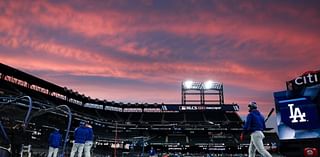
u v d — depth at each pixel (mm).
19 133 6965
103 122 55875
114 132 56688
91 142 11625
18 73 43750
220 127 58812
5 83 42656
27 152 11195
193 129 58625
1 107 7570
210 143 53969
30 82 46375
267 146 48969
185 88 69062
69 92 53188
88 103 58156
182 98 68875
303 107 10625
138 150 53656
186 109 62250
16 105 8164
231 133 58562
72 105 54594
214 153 53906
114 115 61000
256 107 7906
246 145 52250
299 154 10352
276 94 11414
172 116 61875
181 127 58625
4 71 42031
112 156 42375
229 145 53000
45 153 29141
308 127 10391
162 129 58594
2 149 6047
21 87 45094
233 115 62156
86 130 11531
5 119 7312
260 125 7652
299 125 10578
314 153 10047
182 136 58406
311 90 10633
